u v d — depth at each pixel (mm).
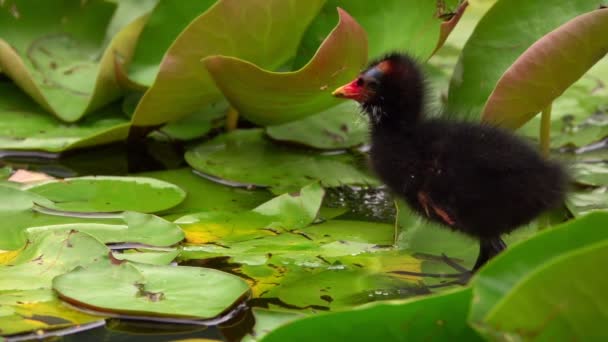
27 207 9062
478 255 8492
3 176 10102
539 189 8078
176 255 8172
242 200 9766
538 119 11445
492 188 8109
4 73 12281
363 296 7566
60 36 12812
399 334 5867
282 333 5879
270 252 8406
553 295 5168
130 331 6895
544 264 5285
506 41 10422
